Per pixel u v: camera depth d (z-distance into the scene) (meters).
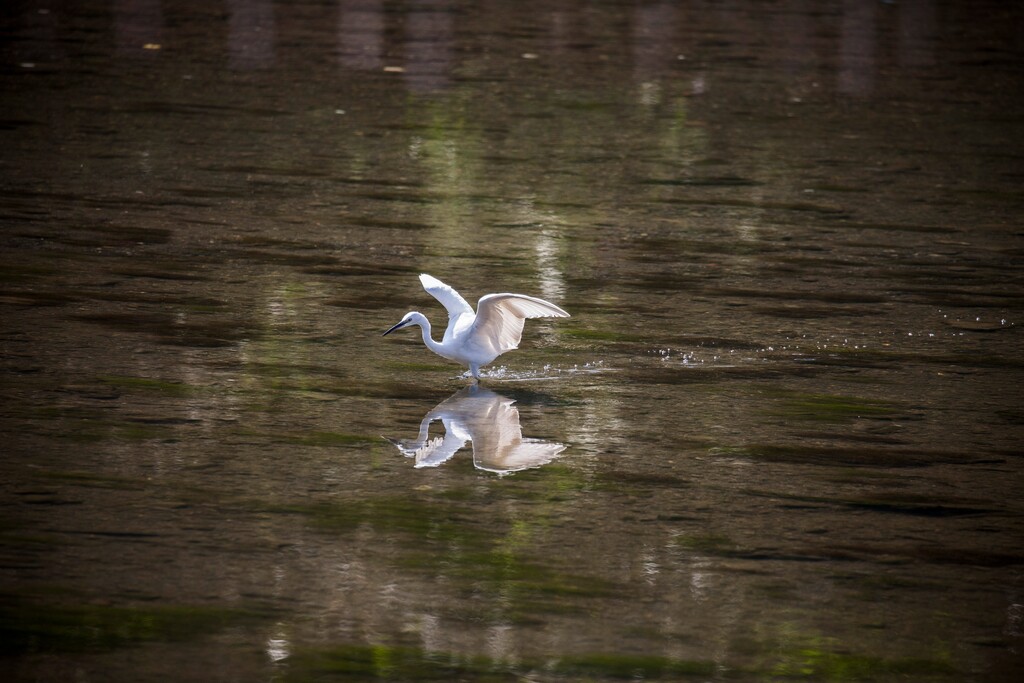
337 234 16.80
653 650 7.91
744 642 8.03
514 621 8.19
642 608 8.38
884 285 15.45
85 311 13.55
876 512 9.77
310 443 10.72
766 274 15.78
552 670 7.68
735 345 13.38
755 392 12.16
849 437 11.13
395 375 12.37
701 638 8.06
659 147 22.31
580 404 11.80
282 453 10.50
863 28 35.38
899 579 8.82
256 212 17.61
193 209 17.59
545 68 28.75
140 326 13.22
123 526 9.15
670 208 18.70
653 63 29.69
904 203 19.23
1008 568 9.00
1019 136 23.86
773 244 17.06
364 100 24.95
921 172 21.11
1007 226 18.12
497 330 11.90
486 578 8.69
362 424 11.17
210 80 26.03
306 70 27.48
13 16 32.16
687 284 15.33
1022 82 28.80
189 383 11.85
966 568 8.99
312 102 24.58
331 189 18.98
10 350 12.39
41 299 13.84
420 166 20.53
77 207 17.36
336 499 9.74
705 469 10.46
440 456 10.59
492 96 25.80
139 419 11.01
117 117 22.61
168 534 9.07
